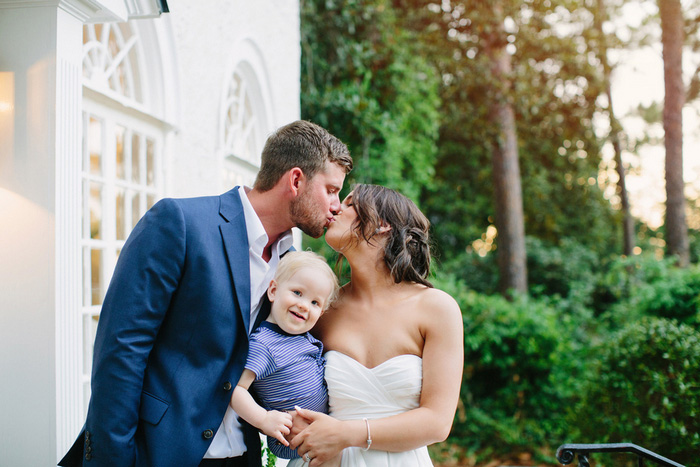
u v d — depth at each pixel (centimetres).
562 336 767
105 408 173
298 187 205
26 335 220
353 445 184
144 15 259
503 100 1091
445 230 1544
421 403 193
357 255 210
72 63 229
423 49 1094
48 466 217
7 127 223
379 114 931
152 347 186
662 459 249
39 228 220
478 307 763
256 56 529
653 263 921
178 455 177
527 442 703
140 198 365
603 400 521
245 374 192
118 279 183
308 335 209
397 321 200
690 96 1519
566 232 1586
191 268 187
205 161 430
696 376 470
